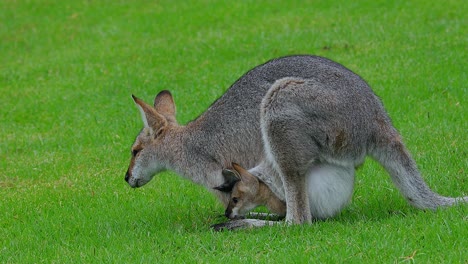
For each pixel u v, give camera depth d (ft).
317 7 87.30
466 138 46.44
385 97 56.80
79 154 53.78
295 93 33.14
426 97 56.29
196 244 32.96
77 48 84.17
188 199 41.65
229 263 29.96
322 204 34.42
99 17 95.30
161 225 37.32
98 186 46.06
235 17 87.56
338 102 33.04
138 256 32.01
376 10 82.99
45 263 33.09
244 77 36.45
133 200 42.19
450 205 33.27
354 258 28.96
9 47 88.02
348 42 72.90
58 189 46.42
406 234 30.73
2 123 63.93
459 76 59.52
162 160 37.17
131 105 63.98
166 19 90.22
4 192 47.24
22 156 55.31
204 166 36.37
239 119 35.81
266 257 30.30
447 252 28.71
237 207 35.86
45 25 94.48
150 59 76.07
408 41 70.69
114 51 80.74
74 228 38.19
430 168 41.68
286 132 33.09
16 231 38.75
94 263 31.83
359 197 38.50
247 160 36.09
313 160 33.30
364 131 33.32
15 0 105.29
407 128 49.62
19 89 72.74
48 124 62.49
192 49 77.41
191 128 36.78
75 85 71.41
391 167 33.73
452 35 70.85
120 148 53.57
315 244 30.91
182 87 66.59
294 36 76.69
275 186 35.58
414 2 83.87
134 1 100.27
